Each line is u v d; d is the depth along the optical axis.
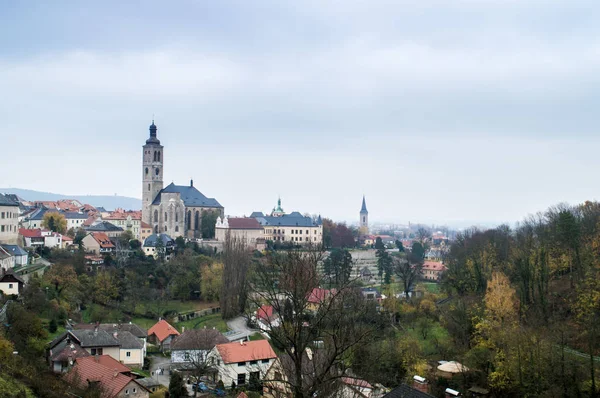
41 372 89.94
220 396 103.19
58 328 130.62
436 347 125.31
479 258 174.50
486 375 105.62
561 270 148.00
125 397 94.62
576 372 93.81
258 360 118.75
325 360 49.69
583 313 116.12
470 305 137.50
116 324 144.50
